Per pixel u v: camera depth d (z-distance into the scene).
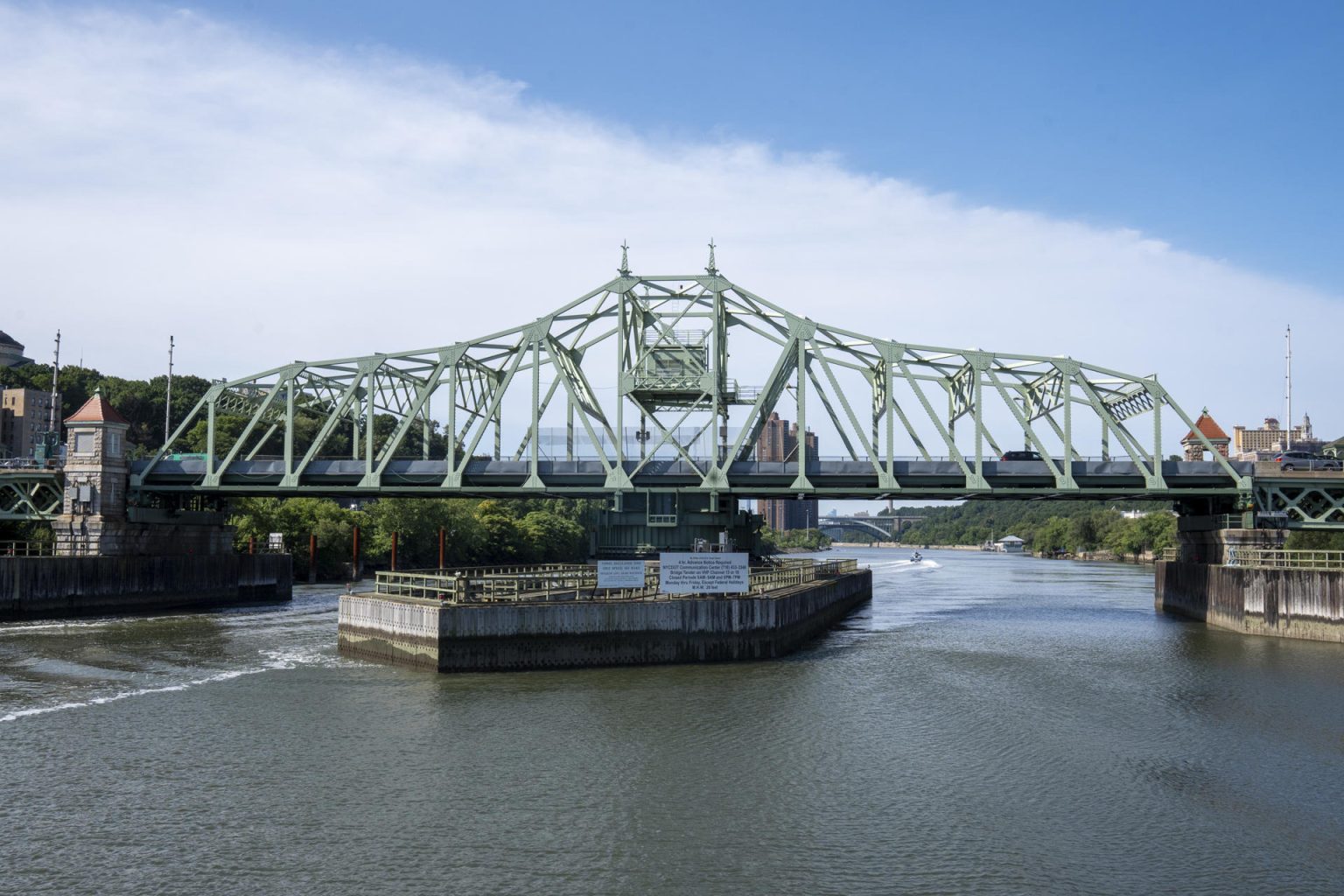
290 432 88.38
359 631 60.34
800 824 30.42
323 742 39.03
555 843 28.67
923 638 74.56
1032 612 99.12
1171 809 32.09
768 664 58.44
